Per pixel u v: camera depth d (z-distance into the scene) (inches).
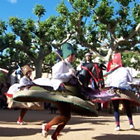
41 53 987.3
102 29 792.9
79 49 933.2
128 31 765.3
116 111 306.8
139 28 740.7
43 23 868.6
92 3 727.1
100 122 400.5
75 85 217.9
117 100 303.3
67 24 798.5
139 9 732.7
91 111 210.1
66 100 202.5
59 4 754.2
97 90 235.3
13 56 1302.9
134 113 665.6
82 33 797.9
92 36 800.3
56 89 211.2
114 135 270.5
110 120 434.3
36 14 877.2
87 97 225.3
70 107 220.1
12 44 1004.6
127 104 311.4
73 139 245.6
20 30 958.4
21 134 268.2
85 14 735.1
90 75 238.5
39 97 204.2
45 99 214.1
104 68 257.8
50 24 868.6
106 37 832.9
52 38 877.2
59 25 797.2
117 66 305.6
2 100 763.4
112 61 317.4
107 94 255.4
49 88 213.5
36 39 970.1
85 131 295.9
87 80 236.1
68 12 745.0
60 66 215.2
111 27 745.0
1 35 1019.3
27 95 201.8
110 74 306.3
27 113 582.6
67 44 232.8
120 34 775.1
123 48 828.6
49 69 1445.6
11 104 354.9
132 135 272.1
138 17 741.9
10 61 1301.7
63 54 231.0
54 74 214.4
